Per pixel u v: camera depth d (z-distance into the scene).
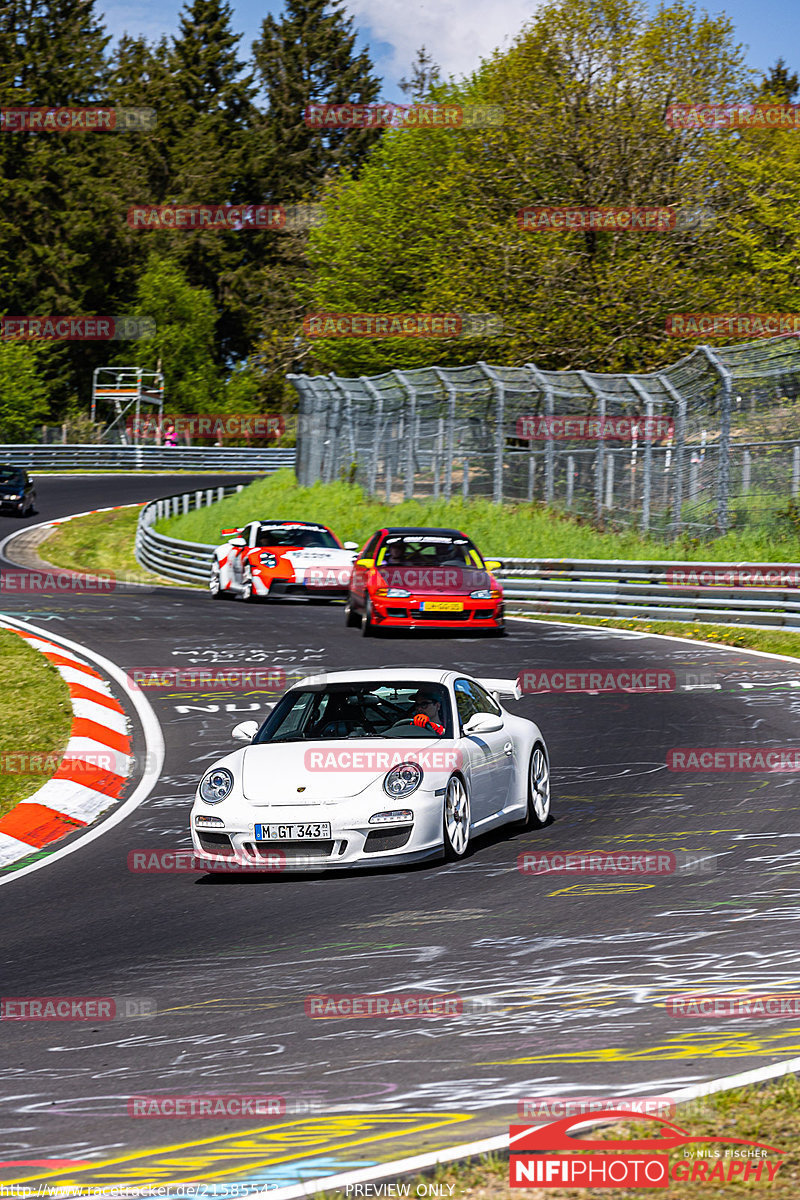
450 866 34.34
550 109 161.88
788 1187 14.41
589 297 154.88
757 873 31.44
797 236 158.12
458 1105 17.84
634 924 27.81
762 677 61.59
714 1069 18.66
